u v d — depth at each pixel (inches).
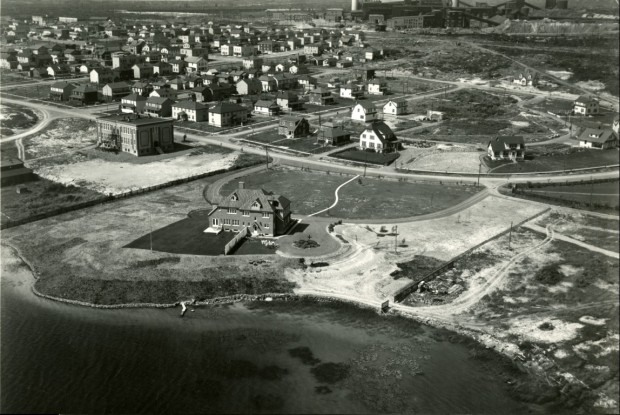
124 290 4010.8
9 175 6220.5
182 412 2844.5
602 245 4586.6
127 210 5487.2
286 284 4131.4
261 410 2866.6
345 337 3503.9
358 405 2910.9
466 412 2837.1
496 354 3294.8
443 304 3848.4
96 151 7573.8
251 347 3400.6
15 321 3622.0
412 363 3240.7
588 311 3558.1
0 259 4488.2
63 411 2819.9
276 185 6259.8
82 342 3410.4
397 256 4539.9
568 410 2837.1
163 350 3356.3
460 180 6520.7
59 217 5310.0
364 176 6653.5
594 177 6525.6
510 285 4013.3
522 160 7283.5
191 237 4808.1
